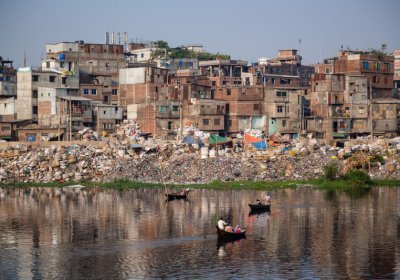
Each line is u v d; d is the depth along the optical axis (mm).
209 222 93688
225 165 135750
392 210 102688
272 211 102062
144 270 70812
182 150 144125
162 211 101875
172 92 180625
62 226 91188
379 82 197375
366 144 157375
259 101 178000
